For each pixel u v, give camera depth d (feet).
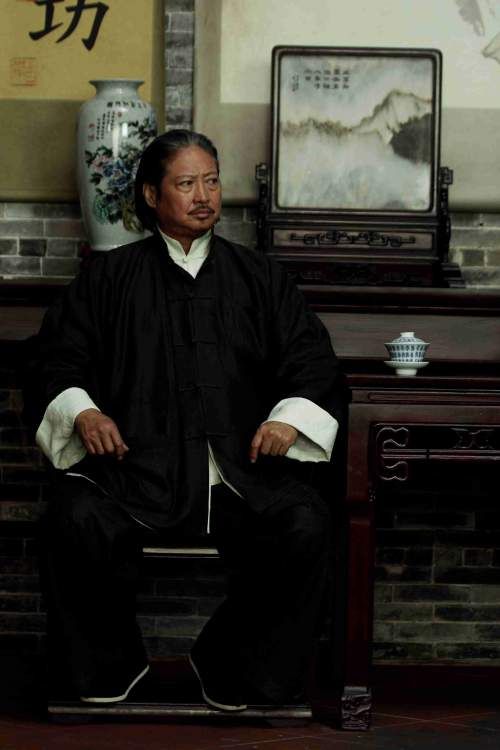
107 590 15.44
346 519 16.14
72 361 16.30
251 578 15.65
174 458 15.72
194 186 16.44
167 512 15.48
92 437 15.38
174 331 16.25
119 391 16.08
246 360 16.34
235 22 19.60
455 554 19.76
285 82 19.25
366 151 19.22
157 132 19.44
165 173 16.51
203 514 15.57
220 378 16.08
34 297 18.67
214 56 19.60
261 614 15.58
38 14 19.63
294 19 19.61
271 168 19.17
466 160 19.71
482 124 19.69
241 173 19.69
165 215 16.57
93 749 14.82
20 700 16.99
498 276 19.95
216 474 15.93
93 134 18.67
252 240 19.90
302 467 16.87
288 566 15.33
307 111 19.24
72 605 15.52
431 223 19.13
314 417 15.84
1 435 19.84
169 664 19.30
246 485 15.61
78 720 15.87
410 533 19.74
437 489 19.71
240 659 15.69
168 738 15.35
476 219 19.86
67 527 15.14
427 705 17.30
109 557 15.20
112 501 15.43
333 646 17.26
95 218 18.79
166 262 16.57
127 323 16.30
